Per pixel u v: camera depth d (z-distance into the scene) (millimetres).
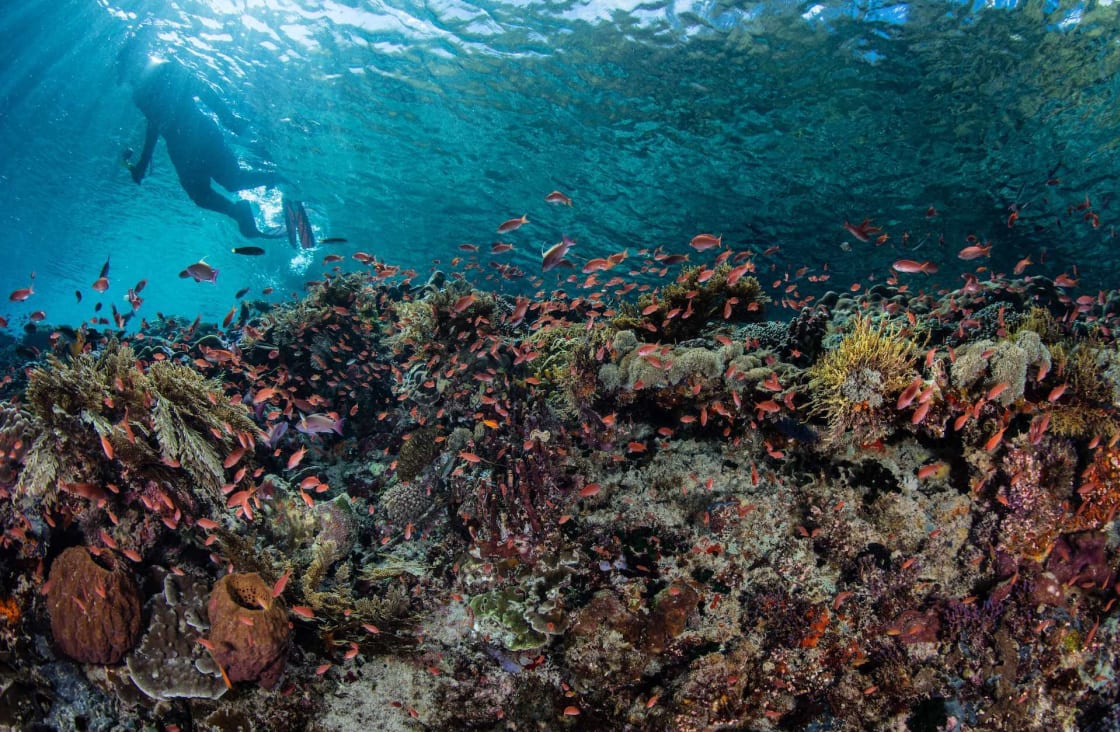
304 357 1875
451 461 1399
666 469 1255
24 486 1108
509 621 1137
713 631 1131
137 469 1183
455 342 1673
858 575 1122
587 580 1186
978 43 3055
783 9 3121
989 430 1070
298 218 3869
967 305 1689
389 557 1299
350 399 1870
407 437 1549
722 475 1216
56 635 1061
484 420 1400
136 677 1048
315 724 1148
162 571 1158
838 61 3312
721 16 3254
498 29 3674
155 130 3844
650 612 1138
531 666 1153
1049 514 1061
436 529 1341
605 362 1389
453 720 1158
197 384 1308
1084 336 1444
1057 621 1074
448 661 1172
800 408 1182
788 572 1145
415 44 3896
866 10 3031
